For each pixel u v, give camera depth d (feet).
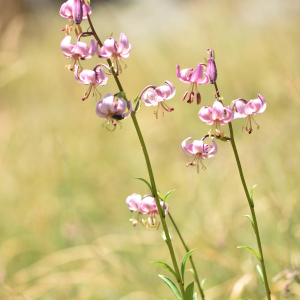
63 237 15.94
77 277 13.32
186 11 48.44
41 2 56.80
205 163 20.99
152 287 13.83
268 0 39.65
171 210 17.66
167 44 37.11
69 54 7.76
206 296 12.30
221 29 35.73
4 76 26.96
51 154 21.98
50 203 18.31
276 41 30.25
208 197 17.38
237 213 15.99
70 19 8.04
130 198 8.66
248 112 7.90
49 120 25.53
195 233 15.15
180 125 25.49
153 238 15.61
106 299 13.39
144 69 32.40
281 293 11.47
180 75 7.88
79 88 30.22
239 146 21.27
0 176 20.07
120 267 13.97
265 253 12.98
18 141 22.65
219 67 28.86
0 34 32.63
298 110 20.63
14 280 13.80
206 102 27.37
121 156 23.40
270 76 25.57
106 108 7.41
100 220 17.89
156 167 22.11
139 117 27.17
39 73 32.60
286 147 19.19
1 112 26.53
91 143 23.86
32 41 40.91
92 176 20.61
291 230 13.91
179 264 14.07
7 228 17.11
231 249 14.06
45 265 14.85
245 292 11.95
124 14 53.47
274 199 14.74
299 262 12.16
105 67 7.91
